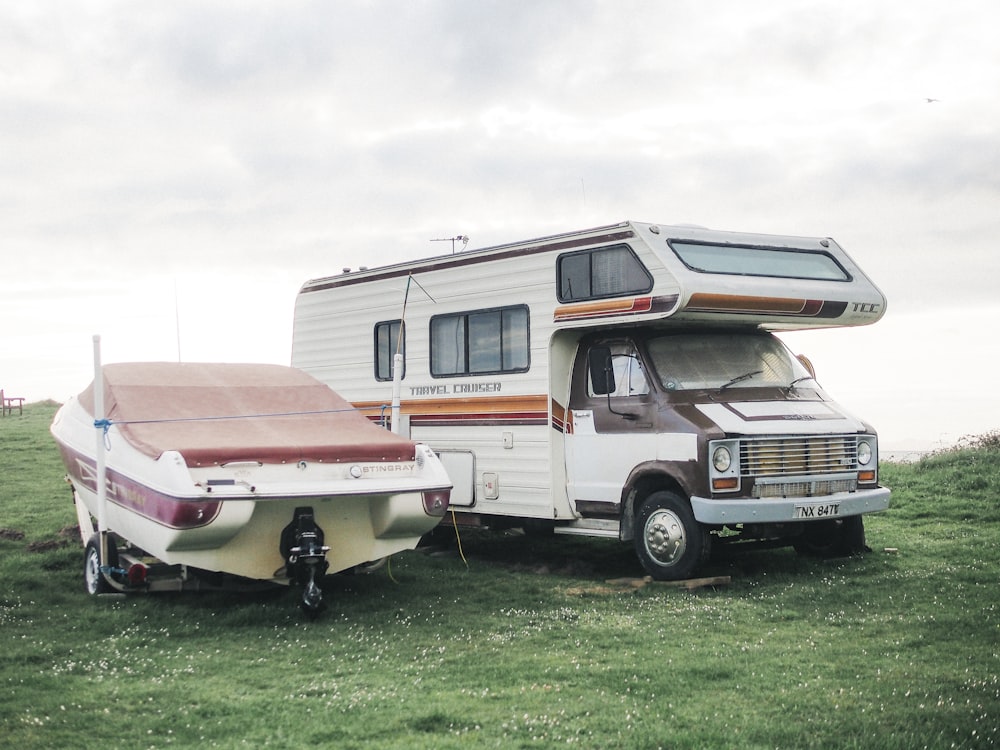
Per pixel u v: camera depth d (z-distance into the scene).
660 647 7.29
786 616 8.26
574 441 10.74
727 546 10.31
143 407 9.38
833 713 5.62
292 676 6.69
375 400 12.97
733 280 9.85
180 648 7.43
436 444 12.07
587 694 6.11
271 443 8.74
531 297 10.97
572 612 8.50
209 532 8.02
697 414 9.71
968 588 9.01
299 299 14.27
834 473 9.98
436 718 5.66
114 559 9.09
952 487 14.12
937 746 5.02
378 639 7.71
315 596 8.33
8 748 5.22
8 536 11.92
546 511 10.79
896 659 6.78
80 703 6.00
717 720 5.54
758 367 10.62
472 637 7.75
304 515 8.52
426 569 10.84
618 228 10.13
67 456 10.60
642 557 10.08
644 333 10.41
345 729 5.48
